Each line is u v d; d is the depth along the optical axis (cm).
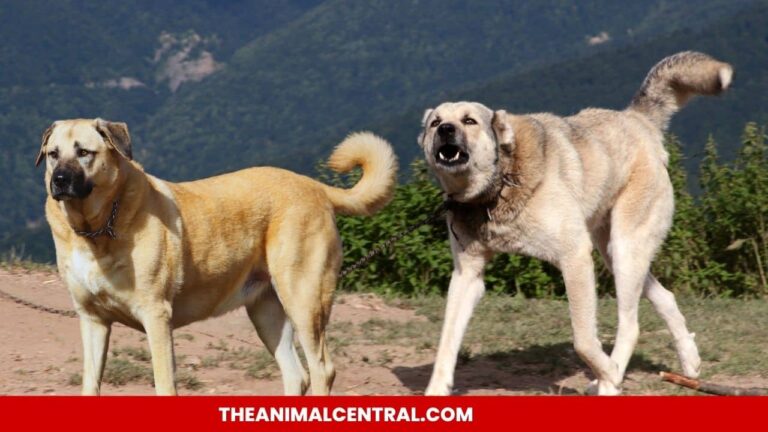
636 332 1056
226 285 902
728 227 1692
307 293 923
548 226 952
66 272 837
